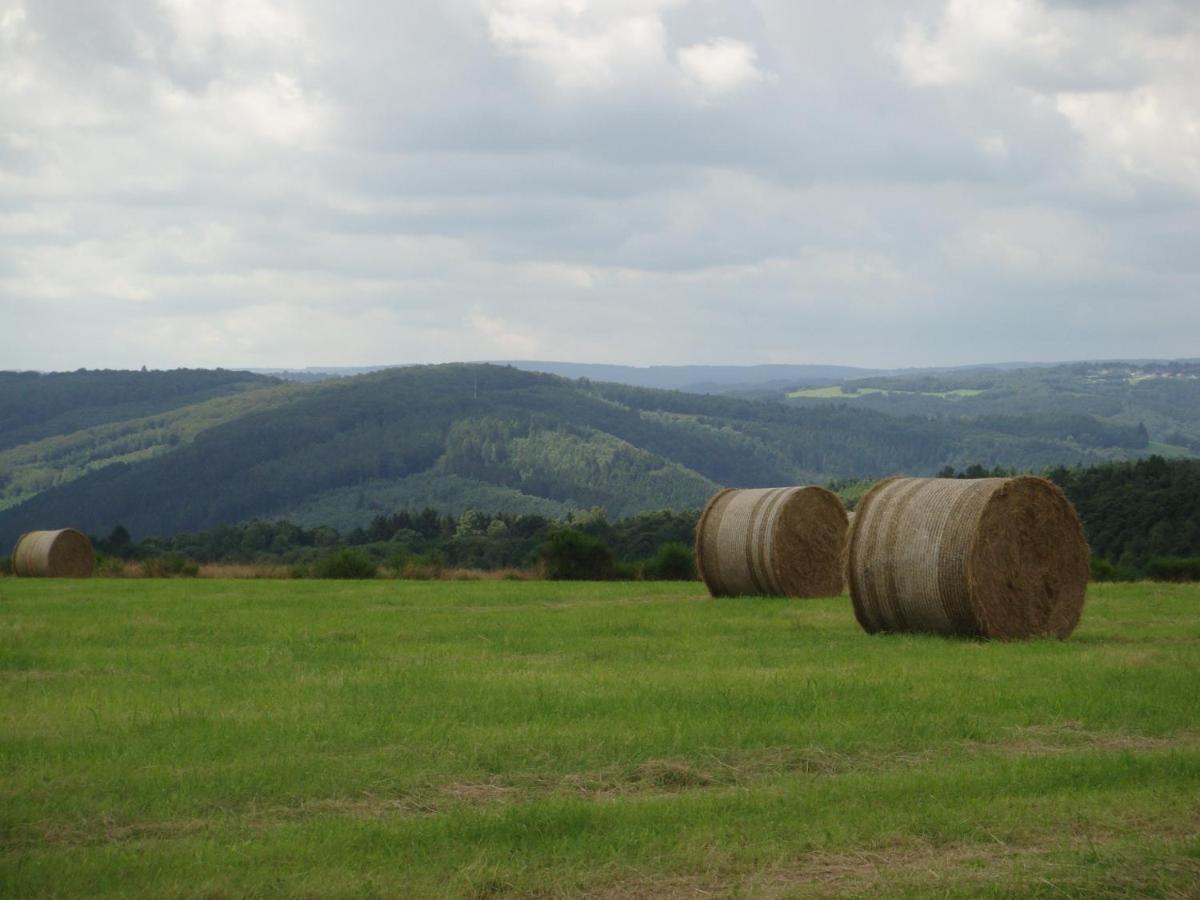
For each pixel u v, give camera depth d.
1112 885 7.47
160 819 8.97
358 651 18.16
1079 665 16.06
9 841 8.44
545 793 9.73
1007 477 20.31
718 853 8.07
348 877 7.66
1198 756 10.52
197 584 37.12
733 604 27.27
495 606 27.12
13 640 19.70
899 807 9.12
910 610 20.34
